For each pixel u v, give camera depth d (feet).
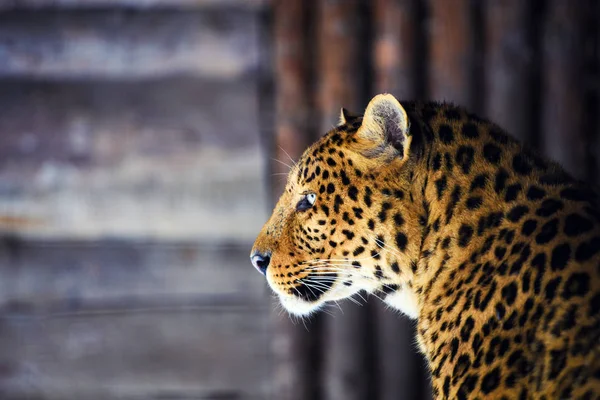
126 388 36.60
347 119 21.86
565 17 34.60
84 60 35.68
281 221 21.20
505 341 16.66
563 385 15.35
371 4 35.24
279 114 35.35
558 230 16.98
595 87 35.06
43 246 36.32
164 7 35.63
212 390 36.68
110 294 36.37
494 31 34.68
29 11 35.68
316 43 35.32
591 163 35.14
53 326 36.40
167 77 35.81
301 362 35.86
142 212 35.96
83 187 35.94
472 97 34.86
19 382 36.47
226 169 35.96
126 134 35.81
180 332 36.55
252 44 35.60
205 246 36.40
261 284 36.42
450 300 18.25
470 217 18.49
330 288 20.81
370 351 35.86
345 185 19.88
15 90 35.91
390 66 34.88
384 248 19.71
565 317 15.85
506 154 18.84
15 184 35.91
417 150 19.25
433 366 18.34
